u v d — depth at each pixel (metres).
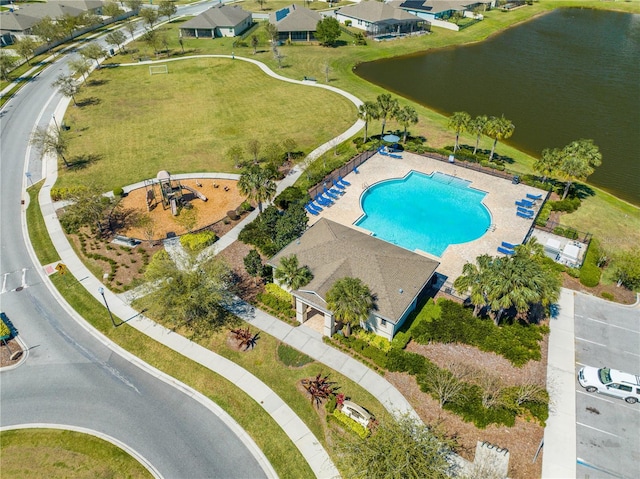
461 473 29.33
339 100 88.00
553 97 91.88
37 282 46.44
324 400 34.59
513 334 39.00
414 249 50.16
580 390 35.22
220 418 33.84
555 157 55.28
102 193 59.00
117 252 49.91
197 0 178.38
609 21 148.88
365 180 62.41
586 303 43.09
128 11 154.75
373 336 39.00
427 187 61.84
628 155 71.06
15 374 37.28
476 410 32.97
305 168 64.06
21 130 77.06
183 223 53.28
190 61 109.62
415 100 90.31
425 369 35.91
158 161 67.31
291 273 39.38
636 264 43.91
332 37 116.31
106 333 40.81
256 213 55.78
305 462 30.84
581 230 53.12
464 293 43.53
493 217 54.81
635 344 39.03
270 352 38.44
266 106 85.56
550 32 136.62
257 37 127.19
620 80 100.50
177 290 38.88
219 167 65.62
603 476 29.69
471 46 124.31
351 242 43.25
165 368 37.59
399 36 128.62
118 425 33.44
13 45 116.62
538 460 30.45
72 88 87.50
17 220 55.62
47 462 31.25
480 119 62.50
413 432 28.22
